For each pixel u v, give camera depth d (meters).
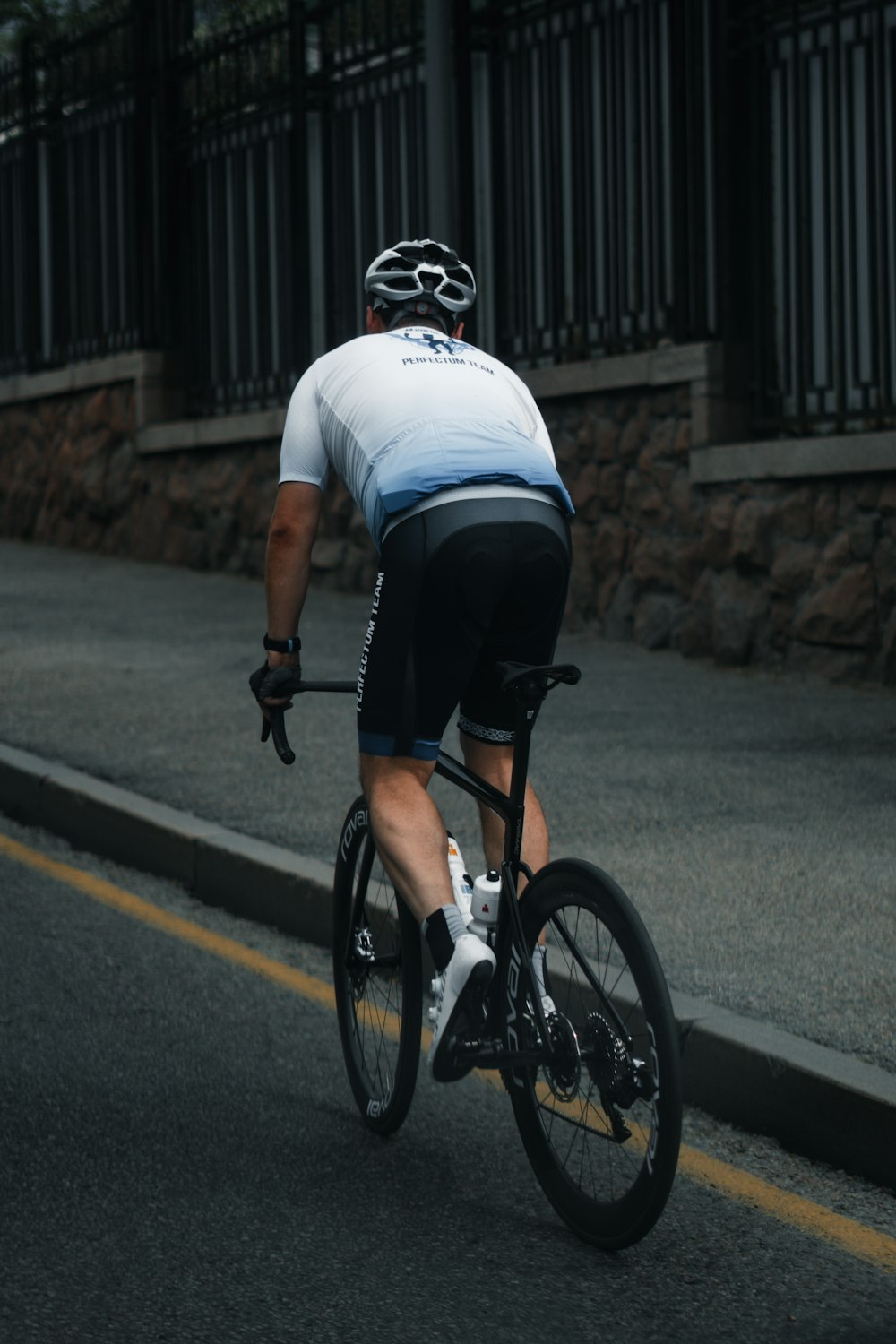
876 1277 3.93
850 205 10.55
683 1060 4.97
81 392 17.92
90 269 17.72
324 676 11.06
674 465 11.71
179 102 16.41
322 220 14.77
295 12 14.55
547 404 12.74
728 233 11.30
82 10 19.48
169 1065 5.31
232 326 16.09
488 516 4.14
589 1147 4.10
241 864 7.04
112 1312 3.73
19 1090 5.08
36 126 18.27
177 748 9.09
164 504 16.83
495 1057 4.14
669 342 12.05
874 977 5.41
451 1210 4.30
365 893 4.95
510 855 4.22
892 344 10.55
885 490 10.25
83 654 12.06
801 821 7.39
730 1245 4.10
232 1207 4.30
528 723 4.12
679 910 6.14
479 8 13.28
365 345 4.50
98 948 6.56
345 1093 5.12
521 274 12.88
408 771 4.39
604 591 12.39
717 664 11.34
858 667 10.52
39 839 8.35
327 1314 3.73
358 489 4.36
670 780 8.16
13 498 19.20
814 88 10.86
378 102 14.13
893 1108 4.34
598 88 12.16
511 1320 3.71
